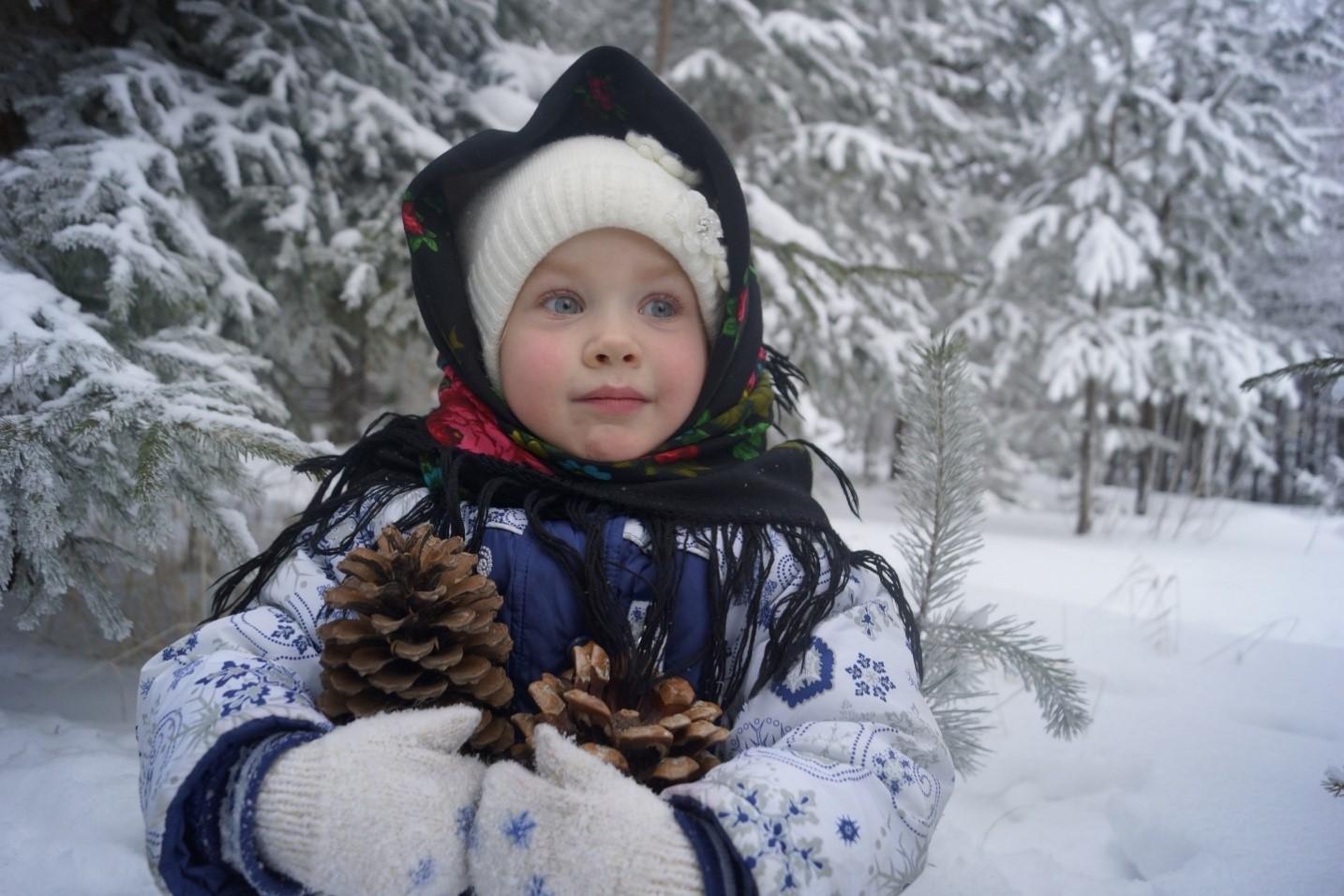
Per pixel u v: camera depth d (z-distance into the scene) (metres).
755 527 1.00
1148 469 6.74
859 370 4.50
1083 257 5.45
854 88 5.68
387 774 0.71
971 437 1.34
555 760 0.71
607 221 1.02
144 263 1.92
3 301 1.62
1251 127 5.73
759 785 0.73
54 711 1.72
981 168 8.00
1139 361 5.48
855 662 0.92
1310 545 4.92
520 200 1.04
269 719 0.74
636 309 1.05
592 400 1.02
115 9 2.54
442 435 1.08
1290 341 6.45
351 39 2.86
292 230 2.68
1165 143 5.54
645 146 1.12
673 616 0.95
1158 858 1.30
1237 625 2.96
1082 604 3.22
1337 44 6.50
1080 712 1.30
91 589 1.54
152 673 0.88
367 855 0.68
